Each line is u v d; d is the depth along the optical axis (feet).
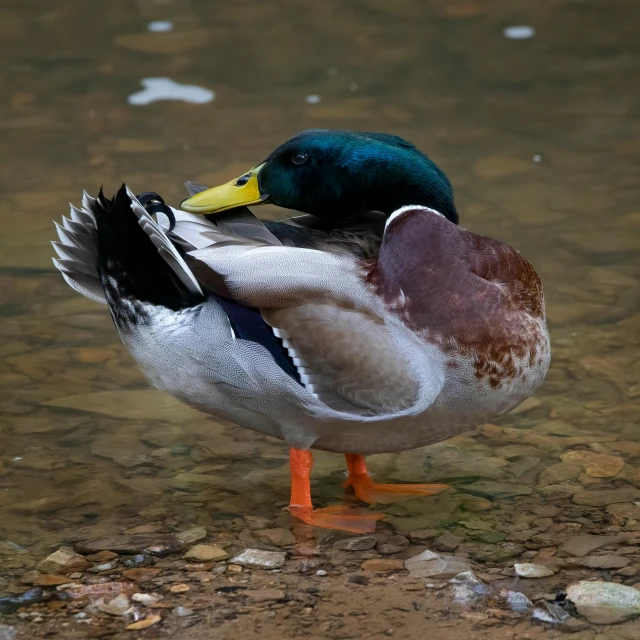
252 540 25.05
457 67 57.77
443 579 23.06
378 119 51.85
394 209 26.68
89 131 50.65
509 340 24.25
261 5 65.57
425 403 23.82
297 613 21.77
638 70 57.41
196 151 48.60
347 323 23.79
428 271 24.21
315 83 55.67
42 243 41.39
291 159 26.78
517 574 23.16
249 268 23.98
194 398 25.23
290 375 23.86
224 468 28.66
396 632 21.06
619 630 21.09
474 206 44.14
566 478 27.66
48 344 34.91
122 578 23.25
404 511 26.45
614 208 44.11
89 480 27.78
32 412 31.07
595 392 32.09
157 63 57.57
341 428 24.84
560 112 52.95
